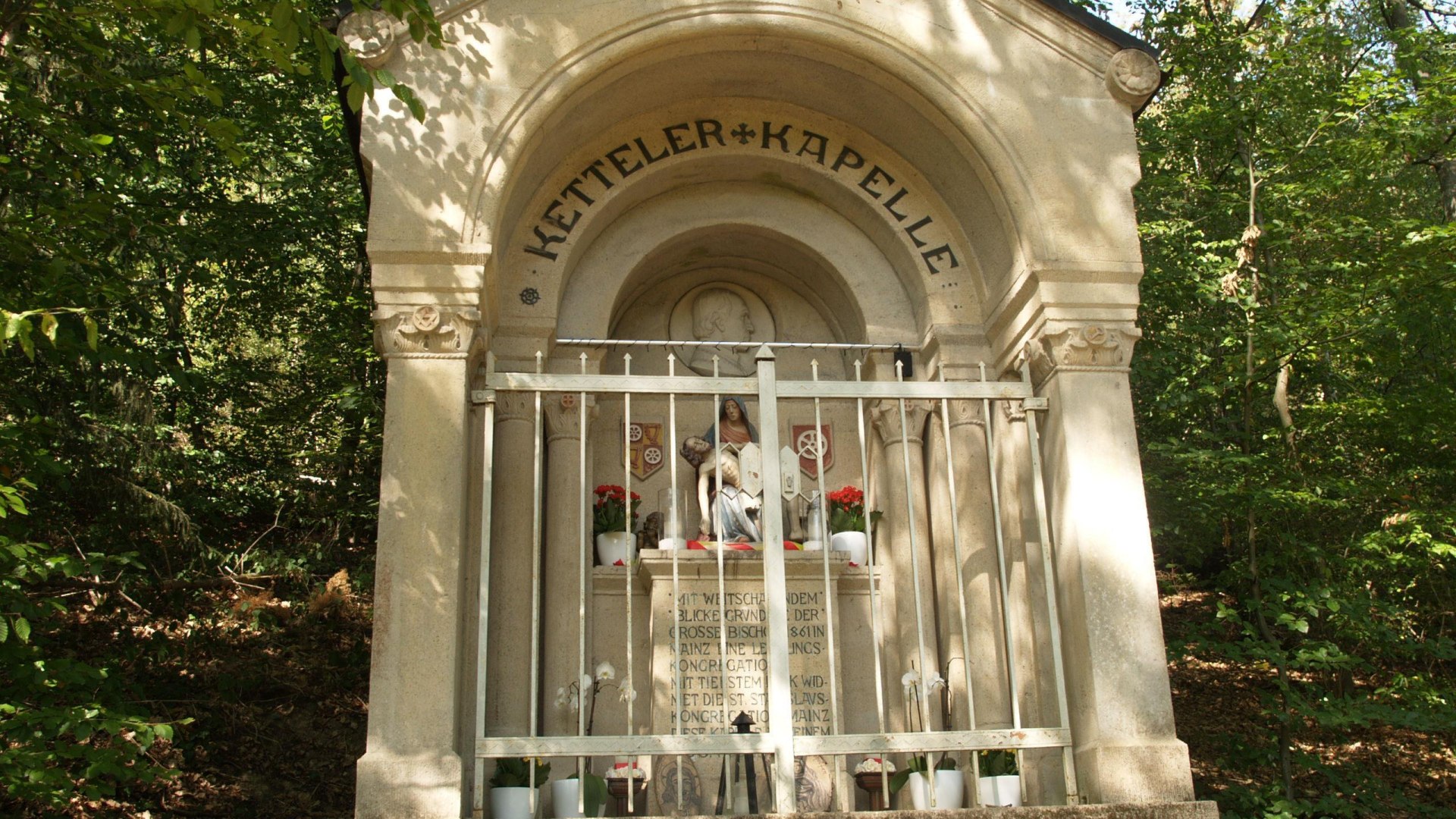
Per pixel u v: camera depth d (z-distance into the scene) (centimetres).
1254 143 1307
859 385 761
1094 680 704
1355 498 1176
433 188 752
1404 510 1179
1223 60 1311
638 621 870
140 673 1227
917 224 930
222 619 1381
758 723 816
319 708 1287
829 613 717
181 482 1571
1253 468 1140
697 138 932
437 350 727
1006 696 835
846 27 827
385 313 728
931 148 884
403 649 666
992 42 840
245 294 1658
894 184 939
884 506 932
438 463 704
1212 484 1140
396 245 736
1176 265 1281
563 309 920
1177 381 1202
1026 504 838
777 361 1025
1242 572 1133
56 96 1012
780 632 692
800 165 940
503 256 837
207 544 1503
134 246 1196
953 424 899
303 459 1741
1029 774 795
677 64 854
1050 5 842
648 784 813
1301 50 1316
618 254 942
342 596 1454
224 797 1124
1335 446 1261
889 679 884
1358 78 1196
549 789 757
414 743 649
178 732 1139
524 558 820
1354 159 1212
